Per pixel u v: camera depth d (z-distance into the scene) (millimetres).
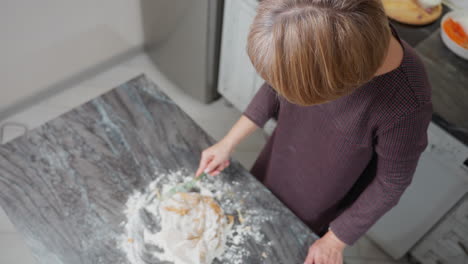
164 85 2443
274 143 1224
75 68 2354
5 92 2152
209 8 1766
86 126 1189
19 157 1114
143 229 1022
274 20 603
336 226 1025
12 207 1029
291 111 1040
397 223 1679
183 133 1203
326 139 1009
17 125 2195
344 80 615
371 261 1891
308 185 1201
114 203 1060
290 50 583
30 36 2020
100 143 1160
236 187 1111
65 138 1161
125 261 973
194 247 981
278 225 1054
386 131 856
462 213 1436
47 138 1156
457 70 1362
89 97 2355
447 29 1434
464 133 1205
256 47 627
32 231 997
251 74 1939
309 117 1001
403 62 789
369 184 1029
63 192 1064
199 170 1115
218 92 2359
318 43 569
